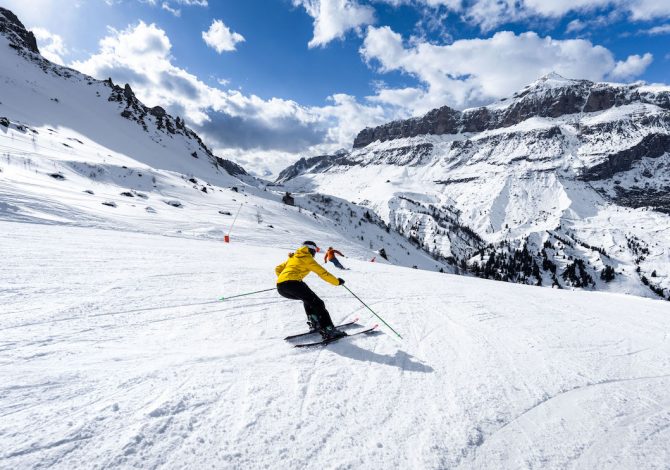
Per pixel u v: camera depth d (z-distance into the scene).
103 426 2.73
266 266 11.59
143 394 3.26
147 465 2.42
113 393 3.22
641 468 3.02
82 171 45.62
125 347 4.34
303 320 6.14
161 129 138.12
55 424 2.67
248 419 3.09
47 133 71.06
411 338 5.73
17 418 2.68
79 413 2.85
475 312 7.82
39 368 3.54
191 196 54.19
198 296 6.95
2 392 3.01
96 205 29.47
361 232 174.25
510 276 192.25
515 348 5.64
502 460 2.96
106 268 8.59
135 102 148.62
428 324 6.60
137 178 51.47
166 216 34.19
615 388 4.51
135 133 118.38
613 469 2.97
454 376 4.43
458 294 9.98
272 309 6.58
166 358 4.12
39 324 4.71
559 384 4.47
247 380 3.79
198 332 5.11
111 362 3.88
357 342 5.34
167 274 8.63
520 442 3.23
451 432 3.24
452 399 3.85
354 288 9.59
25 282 6.52
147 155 105.19
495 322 7.10
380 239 176.12
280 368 4.18
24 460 2.27
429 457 2.88
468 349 5.43
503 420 3.54
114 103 132.38
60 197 27.84
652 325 8.28
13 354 3.78
